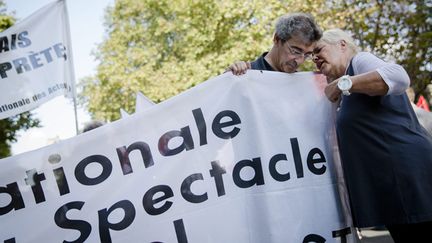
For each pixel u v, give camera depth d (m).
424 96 13.09
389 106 2.43
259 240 2.60
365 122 2.42
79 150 2.50
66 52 5.59
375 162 2.39
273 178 2.67
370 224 2.40
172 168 2.57
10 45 5.30
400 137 2.37
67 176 2.46
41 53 5.42
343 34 2.73
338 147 2.79
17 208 2.40
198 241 2.53
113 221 2.46
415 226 2.42
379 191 2.38
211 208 2.57
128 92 15.62
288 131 2.77
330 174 2.80
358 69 2.55
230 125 2.70
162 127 2.61
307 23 2.73
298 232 2.64
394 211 2.33
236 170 2.65
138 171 2.54
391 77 2.33
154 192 2.53
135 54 16.09
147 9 17.86
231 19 14.05
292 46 2.77
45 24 5.48
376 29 11.39
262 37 13.12
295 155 2.74
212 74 14.09
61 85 5.50
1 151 14.36
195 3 14.46
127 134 2.56
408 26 11.45
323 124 2.87
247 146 2.69
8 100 5.25
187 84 14.26
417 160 2.33
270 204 2.62
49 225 2.41
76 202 2.45
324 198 2.74
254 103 2.73
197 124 2.65
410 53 11.47
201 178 2.60
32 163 2.44
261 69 3.03
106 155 2.52
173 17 17.06
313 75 2.92
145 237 2.48
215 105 2.70
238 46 13.39
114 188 2.50
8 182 2.40
